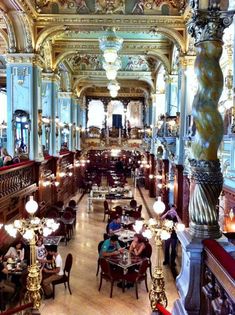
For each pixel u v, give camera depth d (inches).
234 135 255.4
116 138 1146.7
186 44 440.8
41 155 485.7
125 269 328.5
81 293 334.3
